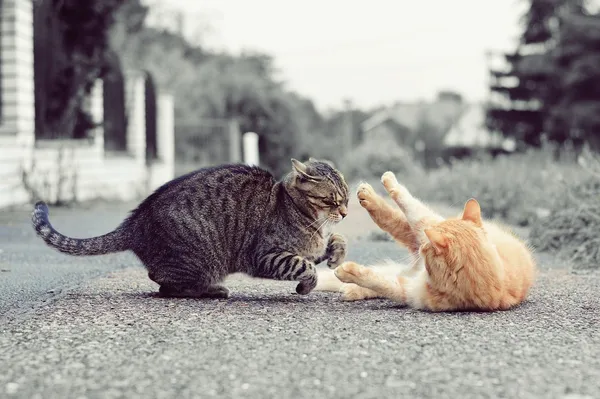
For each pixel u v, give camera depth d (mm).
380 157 9539
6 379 1648
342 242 2369
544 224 3254
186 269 2252
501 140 16562
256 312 2072
